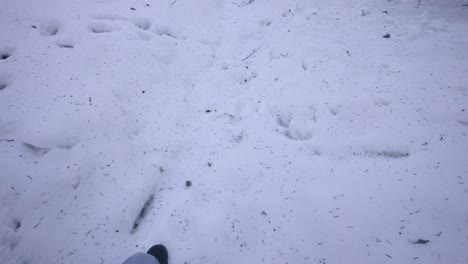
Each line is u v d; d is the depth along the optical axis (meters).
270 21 4.07
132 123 2.70
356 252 1.89
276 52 3.51
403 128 2.47
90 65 2.96
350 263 1.86
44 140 2.33
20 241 1.94
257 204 2.20
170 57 3.39
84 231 2.07
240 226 2.09
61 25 3.30
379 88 2.82
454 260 1.76
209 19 4.09
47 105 2.56
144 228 2.14
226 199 2.24
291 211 2.13
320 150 2.47
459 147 2.29
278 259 1.93
